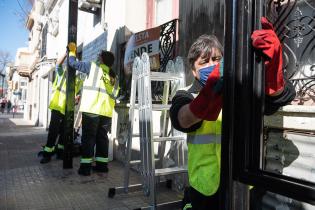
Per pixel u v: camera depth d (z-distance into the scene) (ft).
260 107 4.50
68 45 20.22
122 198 14.46
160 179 16.63
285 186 3.81
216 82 5.00
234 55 4.33
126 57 20.92
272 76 5.16
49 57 54.65
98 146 19.36
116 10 24.13
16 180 17.66
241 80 4.33
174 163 14.49
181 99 6.28
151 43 18.62
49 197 14.80
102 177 18.29
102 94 18.71
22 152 27.20
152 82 18.38
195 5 15.37
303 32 10.22
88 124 18.47
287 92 5.62
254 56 4.46
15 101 139.64
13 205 13.75
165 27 17.80
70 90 20.45
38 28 68.08
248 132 4.35
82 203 13.96
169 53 17.38
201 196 6.91
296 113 9.06
